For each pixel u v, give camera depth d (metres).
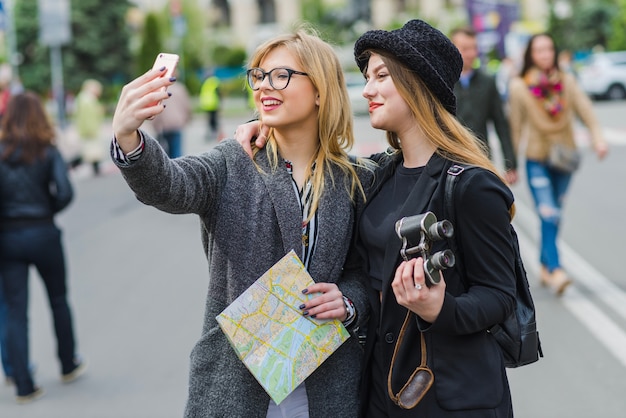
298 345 2.89
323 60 3.06
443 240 2.75
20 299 5.96
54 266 6.14
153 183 2.70
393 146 3.07
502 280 2.72
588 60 43.59
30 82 52.69
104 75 54.34
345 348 3.04
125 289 9.02
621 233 11.03
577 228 11.48
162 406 5.74
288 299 2.90
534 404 5.50
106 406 5.77
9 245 5.91
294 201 2.99
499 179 2.78
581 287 8.30
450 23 62.00
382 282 2.87
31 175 5.93
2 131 5.93
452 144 2.82
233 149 3.01
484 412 2.72
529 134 7.81
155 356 6.76
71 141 23.56
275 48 3.07
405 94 2.83
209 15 73.88
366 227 2.94
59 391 6.11
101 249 11.38
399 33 2.85
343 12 32.66
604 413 5.32
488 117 7.60
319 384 2.99
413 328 2.78
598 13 56.12
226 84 57.03
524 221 12.37
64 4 22.23
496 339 2.85
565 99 7.72
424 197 2.79
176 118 16.33
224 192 2.96
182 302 8.38
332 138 3.08
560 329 6.98
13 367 5.92
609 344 6.59
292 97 3.01
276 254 2.98
